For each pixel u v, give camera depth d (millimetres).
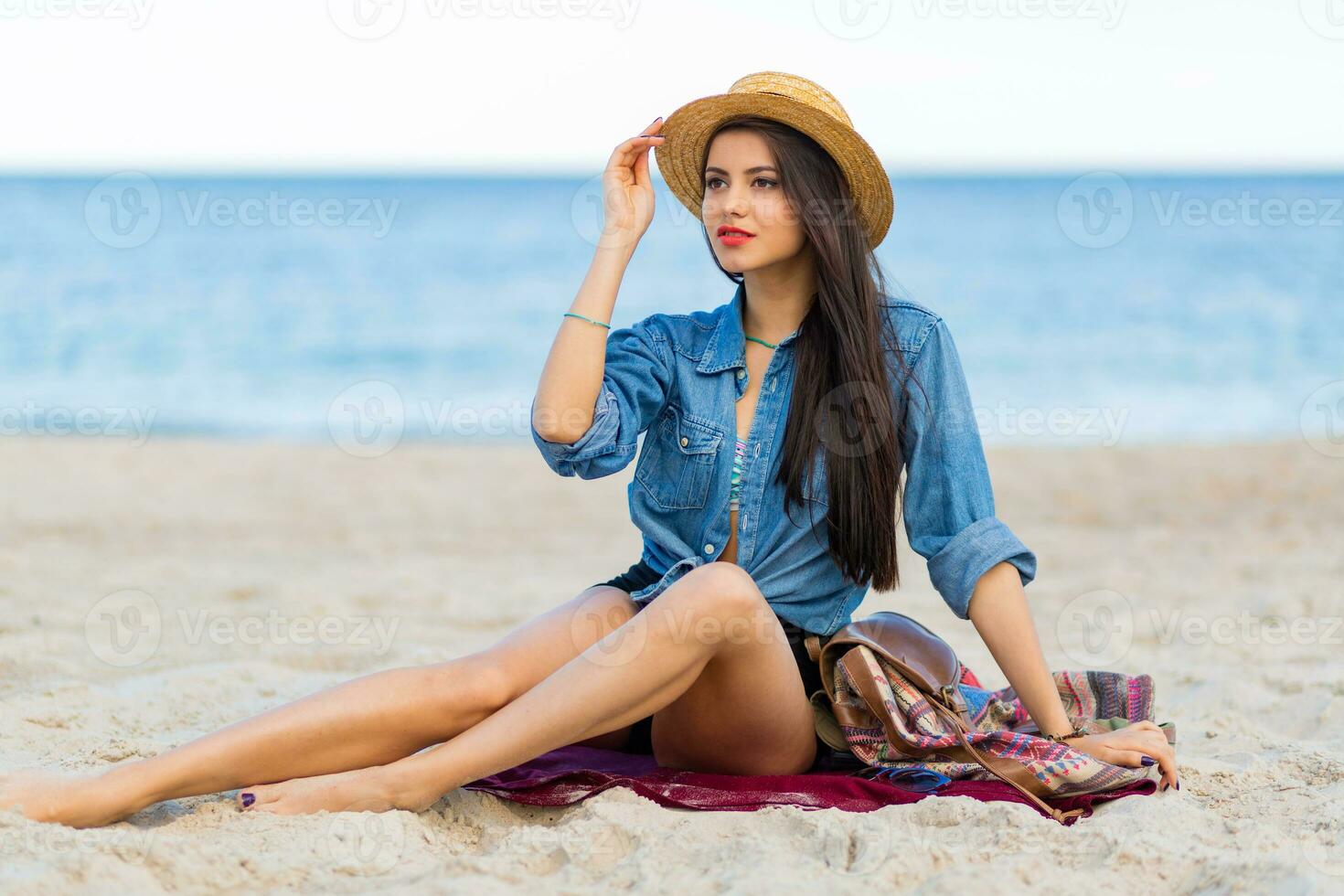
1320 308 32281
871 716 3873
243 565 8695
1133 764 3689
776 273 3979
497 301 36781
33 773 3359
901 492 4402
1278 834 3281
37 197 81188
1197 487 12062
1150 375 23656
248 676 5398
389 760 3562
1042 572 8531
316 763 3494
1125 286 37219
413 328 31688
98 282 39531
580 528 10508
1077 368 24641
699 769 3820
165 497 11633
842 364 3855
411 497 11938
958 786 3678
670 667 3420
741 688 3543
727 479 3891
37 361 26484
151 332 30484
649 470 4035
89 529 9977
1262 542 9523
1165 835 3275
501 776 3762
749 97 3812
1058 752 3643
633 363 3936
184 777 3352
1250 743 4535
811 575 3924
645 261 41250
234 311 34188
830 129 3820
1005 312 33156
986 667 6031
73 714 4609
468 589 7953
